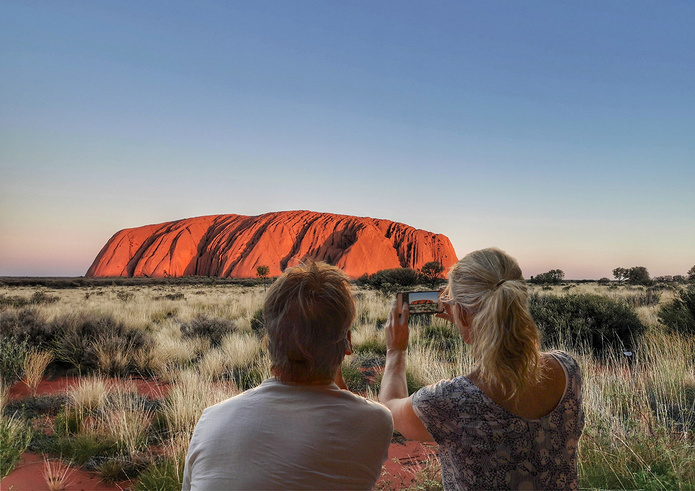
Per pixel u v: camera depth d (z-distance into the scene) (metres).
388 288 28.73
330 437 1.11
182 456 4.11
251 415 1.13
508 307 1.15
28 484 3.75
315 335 1.17
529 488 1.19
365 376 7.20
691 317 8.92
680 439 3.80
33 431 4.75
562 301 9.77
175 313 17.69
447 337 9.52
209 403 5.37
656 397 4.97
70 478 3.92
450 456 1.28
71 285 54.59
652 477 3.17
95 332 8.62
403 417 1.34
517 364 1.15
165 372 7.40
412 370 6.69
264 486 1.04
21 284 54.19
